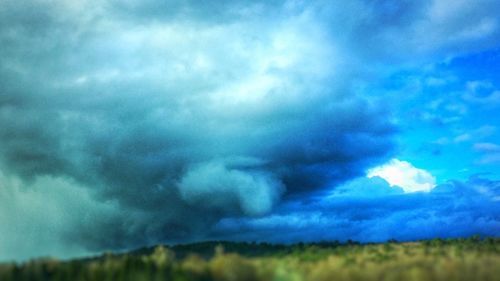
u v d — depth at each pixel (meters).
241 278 152.25
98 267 158.50
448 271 142.75
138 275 149.62
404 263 163.12
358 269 153.12
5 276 154.62
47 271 160.88
